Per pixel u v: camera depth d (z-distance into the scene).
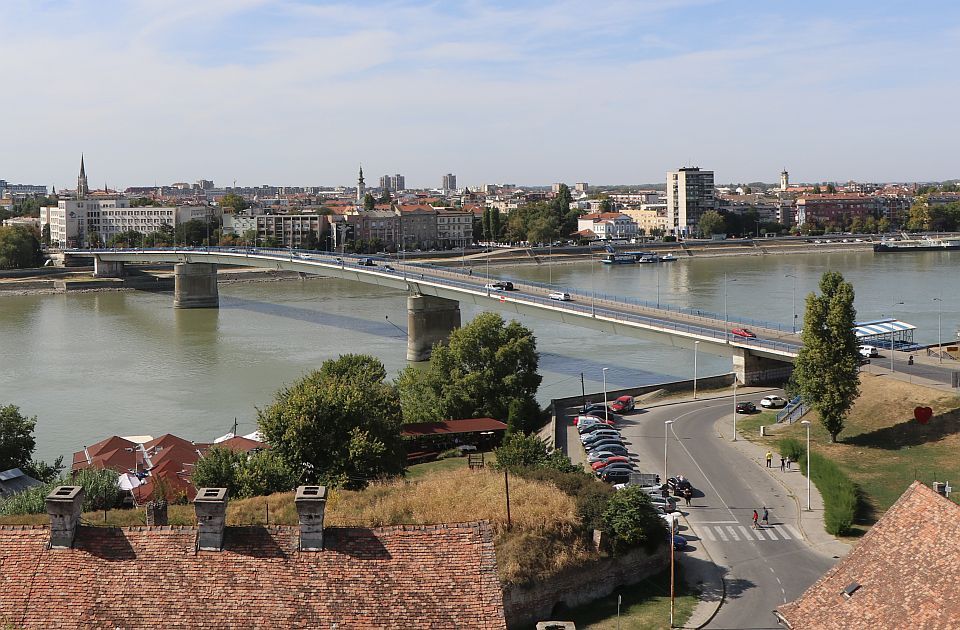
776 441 110.94
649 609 64.38
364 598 34.03
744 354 145.50
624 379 159.38
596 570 66.25
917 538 38.78
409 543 35.56
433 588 34.38
